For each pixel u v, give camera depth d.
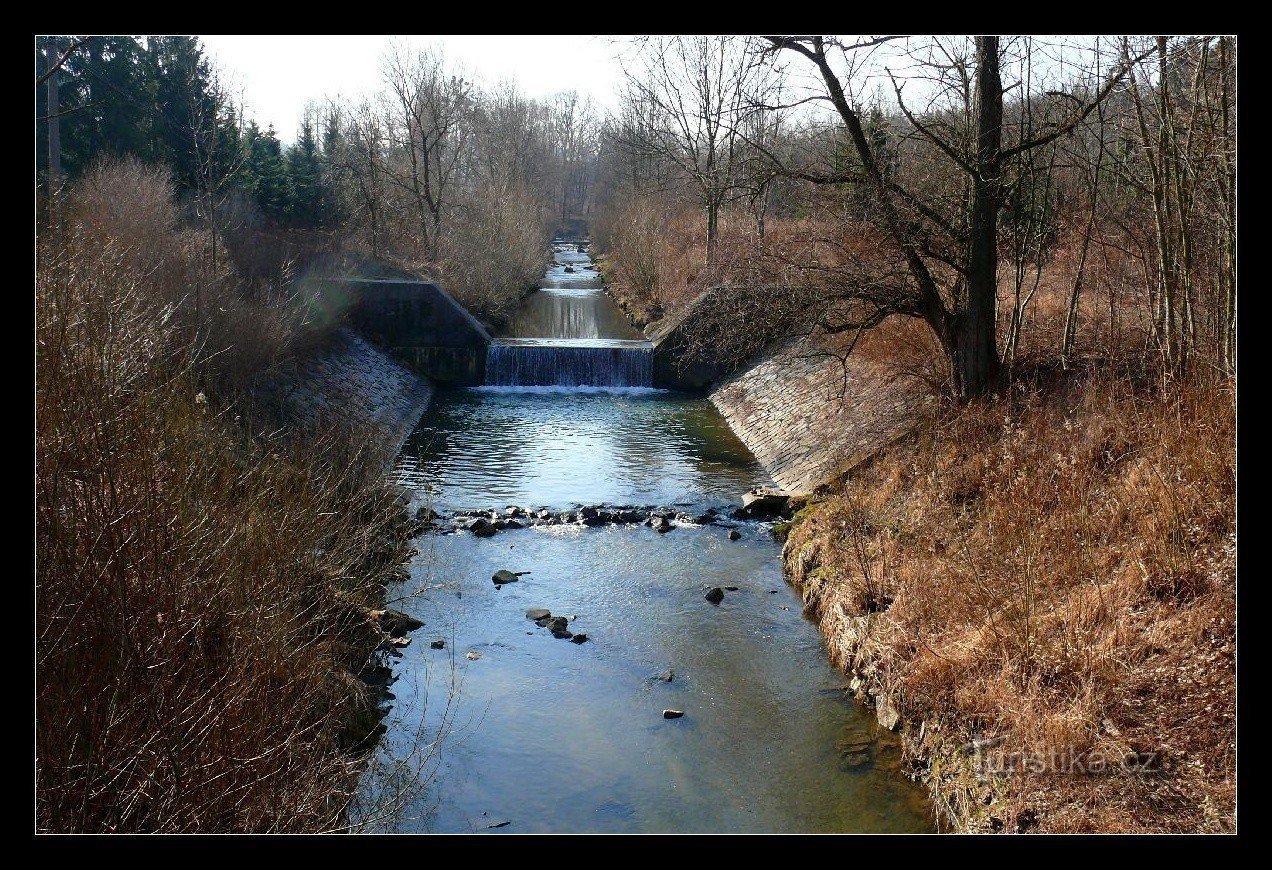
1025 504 10.77
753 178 16.30
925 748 8.68
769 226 33.16
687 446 22.73
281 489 9.95
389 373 27.28
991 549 10.32
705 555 14.95
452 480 19.19
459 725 9.58
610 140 57.25
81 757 5.38
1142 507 9.57
